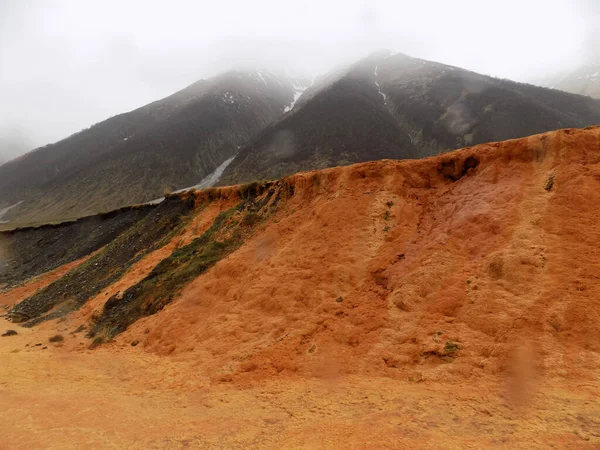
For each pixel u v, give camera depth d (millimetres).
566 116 96438
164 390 13430
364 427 8859
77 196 120688
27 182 154750
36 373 16516
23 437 10258
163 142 137375
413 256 15836
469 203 16469
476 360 10797
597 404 8367
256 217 26344
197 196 36469
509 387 9648
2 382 15219
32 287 38656
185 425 10305
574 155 14984
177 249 29156
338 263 17062
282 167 83938
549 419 8148
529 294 11898
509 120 92375
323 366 12641
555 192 14406
